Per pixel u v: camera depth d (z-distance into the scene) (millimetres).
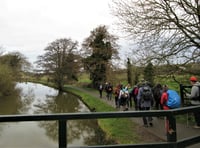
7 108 41344
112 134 16391
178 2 13719
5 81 54531
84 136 19297
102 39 56375
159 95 13508
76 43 70562
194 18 13938
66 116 3443
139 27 14391
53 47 70062
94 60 56406
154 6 14117
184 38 13867
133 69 15695
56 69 69750
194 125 11008
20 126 24000
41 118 3375
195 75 14180
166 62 14172
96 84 58812
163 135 11328
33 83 102062
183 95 12859
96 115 3512
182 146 3963
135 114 3639
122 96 20375
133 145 3732
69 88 68625
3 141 18422
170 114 3809
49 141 18578
